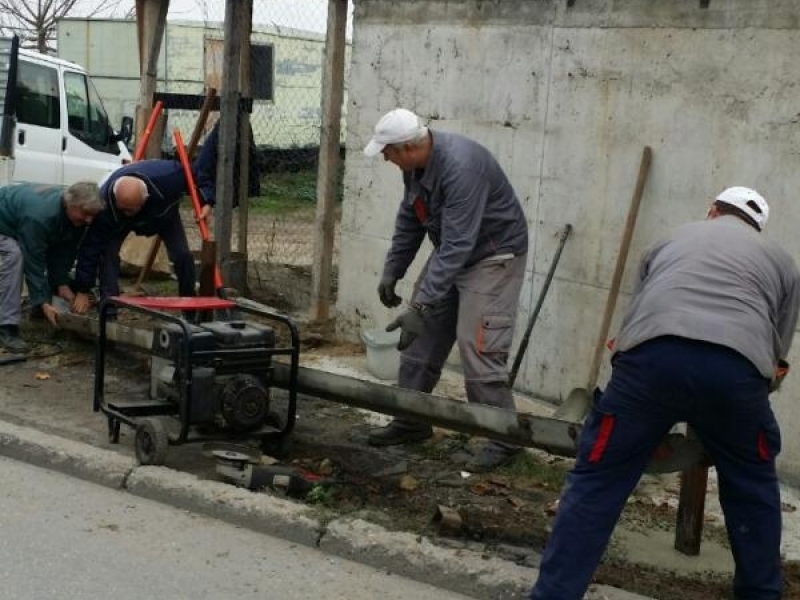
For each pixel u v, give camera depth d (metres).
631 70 5.70
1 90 10.73
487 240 5.12
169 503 4.69
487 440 5.41
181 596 3.82
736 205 3.87
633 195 5.70
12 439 5.21
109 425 5.29
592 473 3.57
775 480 3.66
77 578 3.92
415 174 5.02
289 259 11.26
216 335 4.88
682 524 4.30
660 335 3.44
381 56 7.09
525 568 4.02
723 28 5.25
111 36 16.84
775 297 3.58
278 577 4.04
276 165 17.56
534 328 6.38
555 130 6.13
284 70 17.44
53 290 6.87
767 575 3.68
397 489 4.93
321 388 5.18
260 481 4.73
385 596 3.93
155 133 8.87
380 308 7.31
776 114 5.06
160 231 7.08
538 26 6.16
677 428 5.59
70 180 11.84
